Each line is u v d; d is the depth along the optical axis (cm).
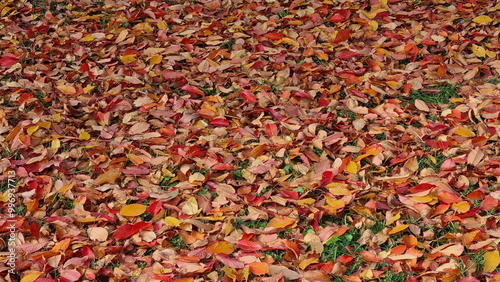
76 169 326
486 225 273
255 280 254
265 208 291
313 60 422
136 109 375
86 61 422
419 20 461
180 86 396
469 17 458
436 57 406
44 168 320
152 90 390
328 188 300
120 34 446
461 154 323
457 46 421
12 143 339
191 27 464
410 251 259
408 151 327
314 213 281
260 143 335
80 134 344
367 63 412
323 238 270
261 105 369
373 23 449
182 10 489
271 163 319
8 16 479
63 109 371
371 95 376
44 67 411
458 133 333
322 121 351
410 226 275
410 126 344
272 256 269
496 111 354
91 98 377
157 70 409
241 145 335
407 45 418
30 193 302
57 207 298
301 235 275
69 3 501
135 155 325
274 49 429
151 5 494
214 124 354
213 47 436
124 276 257
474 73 392
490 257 255
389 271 256
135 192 309
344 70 400
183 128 354
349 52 415
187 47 434
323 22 464
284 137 339
